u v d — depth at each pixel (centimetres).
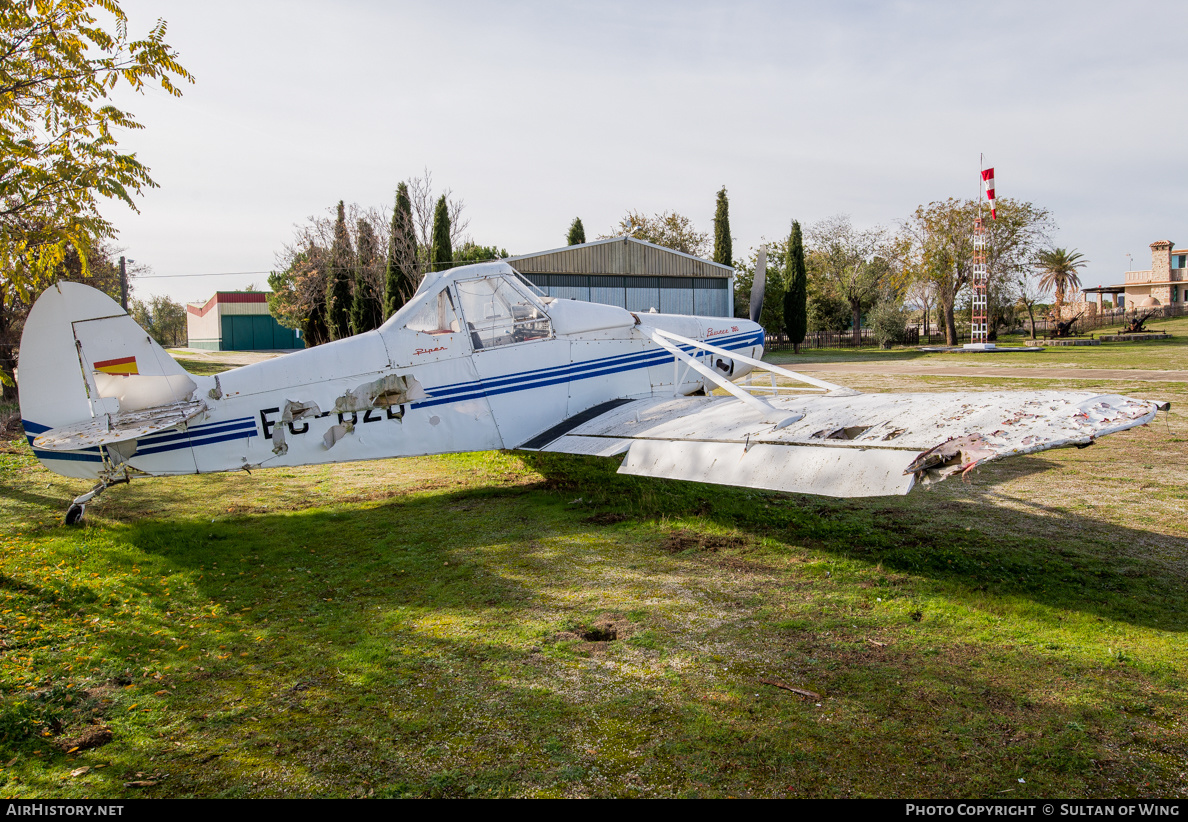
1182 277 5947
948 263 3691
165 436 630
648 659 363
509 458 989
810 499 715
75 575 506
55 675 356
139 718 316
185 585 491
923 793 254
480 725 305
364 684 344
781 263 4784
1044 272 5619
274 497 783
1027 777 262
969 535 572
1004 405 424
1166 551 519
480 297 721
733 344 948
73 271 1839
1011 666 348
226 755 287
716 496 731
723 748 284
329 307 3431
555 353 762
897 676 340
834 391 630
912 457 384
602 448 625
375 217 3488
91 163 848
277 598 465
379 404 675
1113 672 340
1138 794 252
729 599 445
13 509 735
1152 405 372
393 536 611
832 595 448
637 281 2948
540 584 481
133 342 630
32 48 792
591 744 289
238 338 6191
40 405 617
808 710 311
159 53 838
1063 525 593
